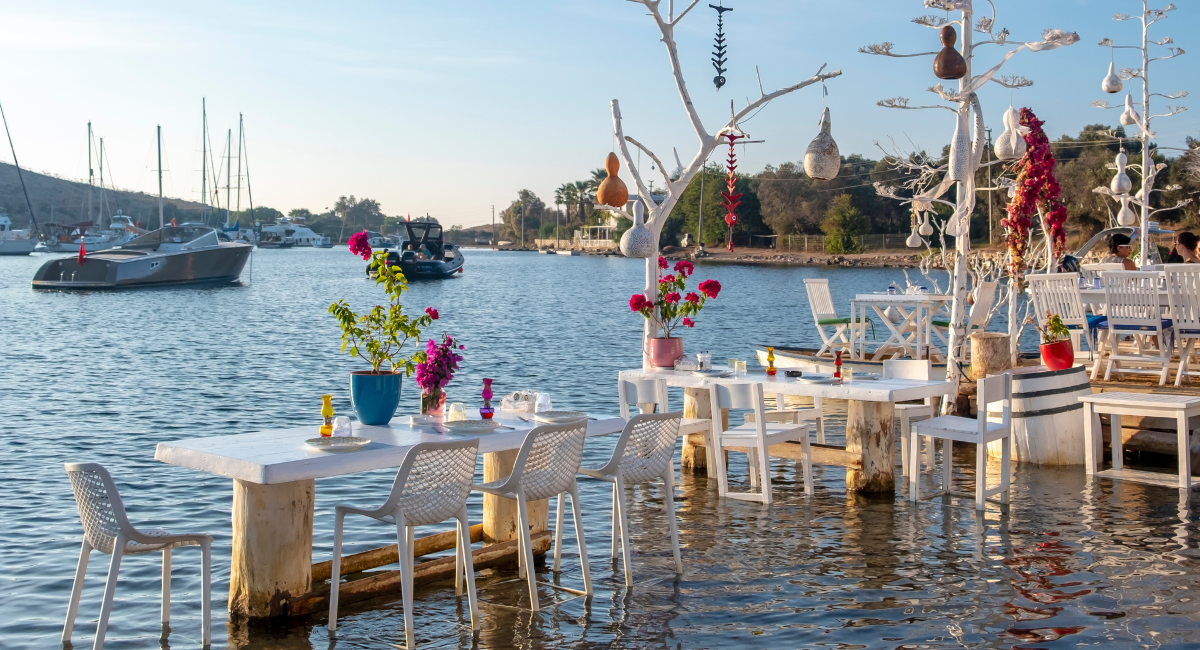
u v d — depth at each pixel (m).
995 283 11.95
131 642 4.29
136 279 47.44
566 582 5.17
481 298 40.88
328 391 13.13
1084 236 45.69
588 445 9.30
